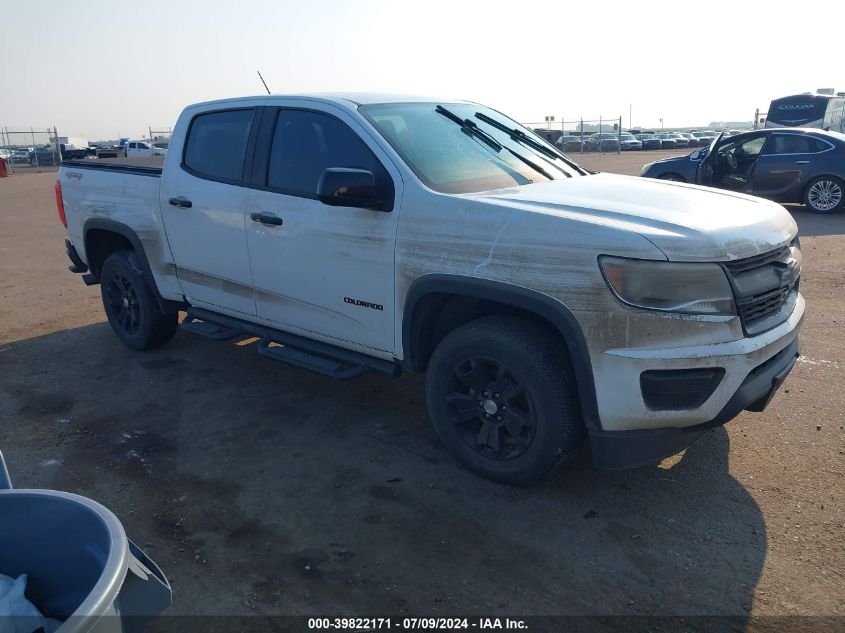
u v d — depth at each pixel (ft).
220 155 15.74
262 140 14.80
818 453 12.84
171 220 16.72
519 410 11.59
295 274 14.16
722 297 10.19
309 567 10.11
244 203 14.84
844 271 26.27
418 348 12.62
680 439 10.78
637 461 10.71
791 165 41.04
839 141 39.96
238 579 9.90
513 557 10.22
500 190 12.66
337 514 11.43
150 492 12.26
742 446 13.26
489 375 12.05
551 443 11.11
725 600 9.20
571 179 14.28
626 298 10.02
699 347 10.11
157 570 6.38
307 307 14.23
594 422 10.68
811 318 20.75
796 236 12.65
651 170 47.44
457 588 9.59
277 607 9.32
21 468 13.15
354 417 15.17
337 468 12.94
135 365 18.61
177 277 17.21
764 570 9.75
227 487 12.37
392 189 12.50
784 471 12.30
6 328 22.36
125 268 18.53
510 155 14.60
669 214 10.98
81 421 15.20
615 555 10.19
